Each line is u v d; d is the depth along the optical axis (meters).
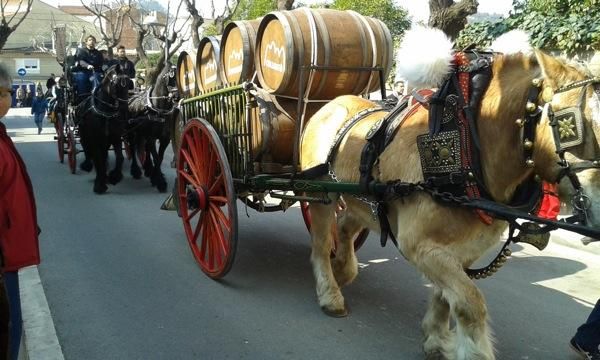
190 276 5.52
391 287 5.28
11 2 57.31
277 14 4.89
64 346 4.08
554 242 6.82
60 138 13.37
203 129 5.39
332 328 4.38
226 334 4.28
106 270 5.67
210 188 5.42
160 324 4.45
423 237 3.31
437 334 3.77
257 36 5.18
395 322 4.50
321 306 4.68
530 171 3.03
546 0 9.32
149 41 46.94
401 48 3.60
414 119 3.60
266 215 8.05
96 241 6.70
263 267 5.79
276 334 4.28
